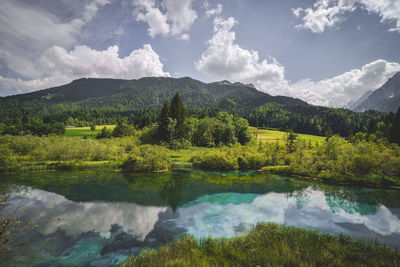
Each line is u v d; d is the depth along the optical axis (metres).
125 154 40.88
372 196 20.34
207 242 9.77
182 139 62.19
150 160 32.34
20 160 30.16
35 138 37.31
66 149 32.97
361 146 30.25
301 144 41.84
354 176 25.61
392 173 25.23
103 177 26.19
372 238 11.92
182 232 12.40
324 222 14.24
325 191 22.14
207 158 36.69
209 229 12.90
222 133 70.31
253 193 21.22
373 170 25.61
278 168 33.12
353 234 12.48
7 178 23.48
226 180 27.19
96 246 10.47
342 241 9.95
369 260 7.88
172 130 61.97
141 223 13.55
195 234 12.13
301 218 14.94
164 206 16.98
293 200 19.05
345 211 16.36
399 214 15.80
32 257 9.32
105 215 14.64
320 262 7.57
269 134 104.50
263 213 15.81
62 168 29.36
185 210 16.20
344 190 22.50
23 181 22.44
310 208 16.98
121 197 18.73
